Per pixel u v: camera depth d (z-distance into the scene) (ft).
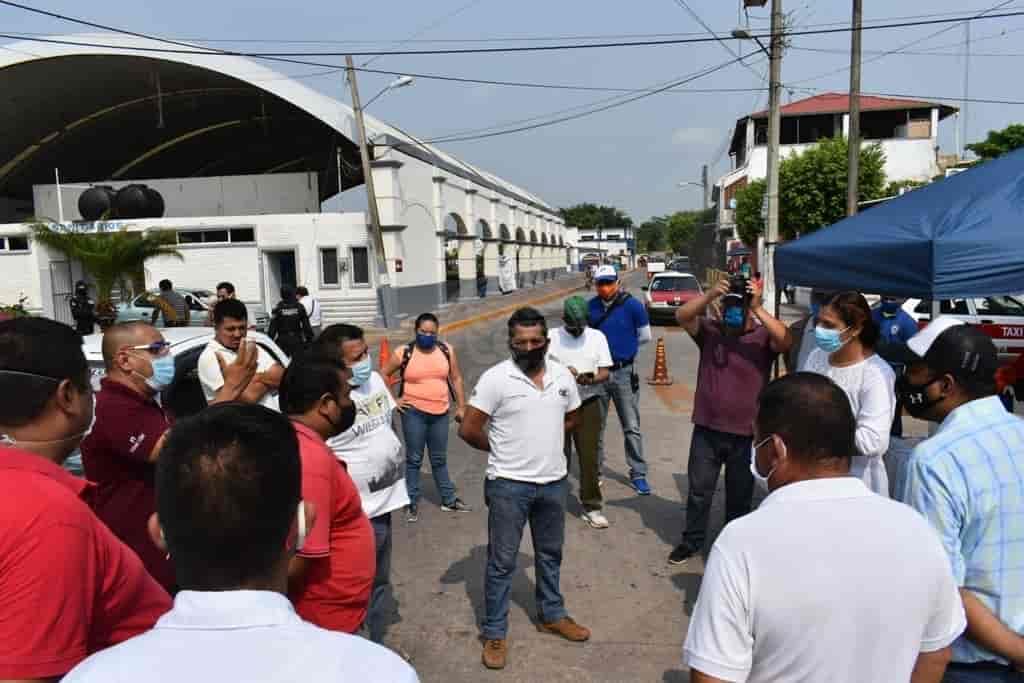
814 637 5.36
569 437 19.79
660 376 41.32
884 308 22.27
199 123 116.47
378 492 11.88
